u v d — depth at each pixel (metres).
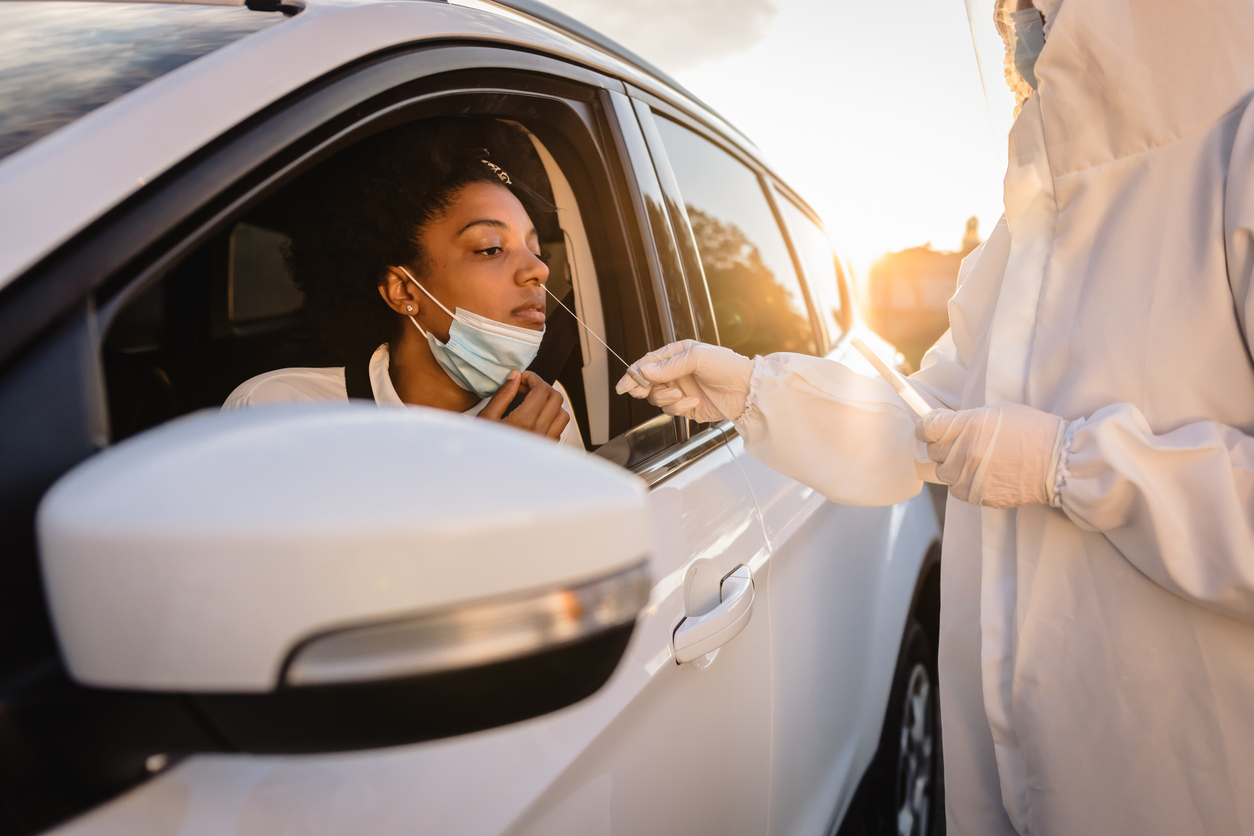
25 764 0.49
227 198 0.68
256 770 0.60
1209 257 0.93
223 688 0.42
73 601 0.43
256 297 1.38
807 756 1.46
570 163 1.30
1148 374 0.98
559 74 1.22
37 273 0.57
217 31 0.84
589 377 1.32
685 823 1.00
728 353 1.27
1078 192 1.05
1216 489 0.89
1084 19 0.94
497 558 0.42
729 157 1.89
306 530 0.40
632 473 1.17
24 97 0.70
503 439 0.47
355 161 1.15
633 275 1.34
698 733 1.05
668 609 1.02
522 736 0.77
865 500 1.24
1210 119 0.95
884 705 1.88
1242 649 0.96
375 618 0.41
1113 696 1.05
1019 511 1.12
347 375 1.29
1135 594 1.02
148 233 0.62
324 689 0.42
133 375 0.93
